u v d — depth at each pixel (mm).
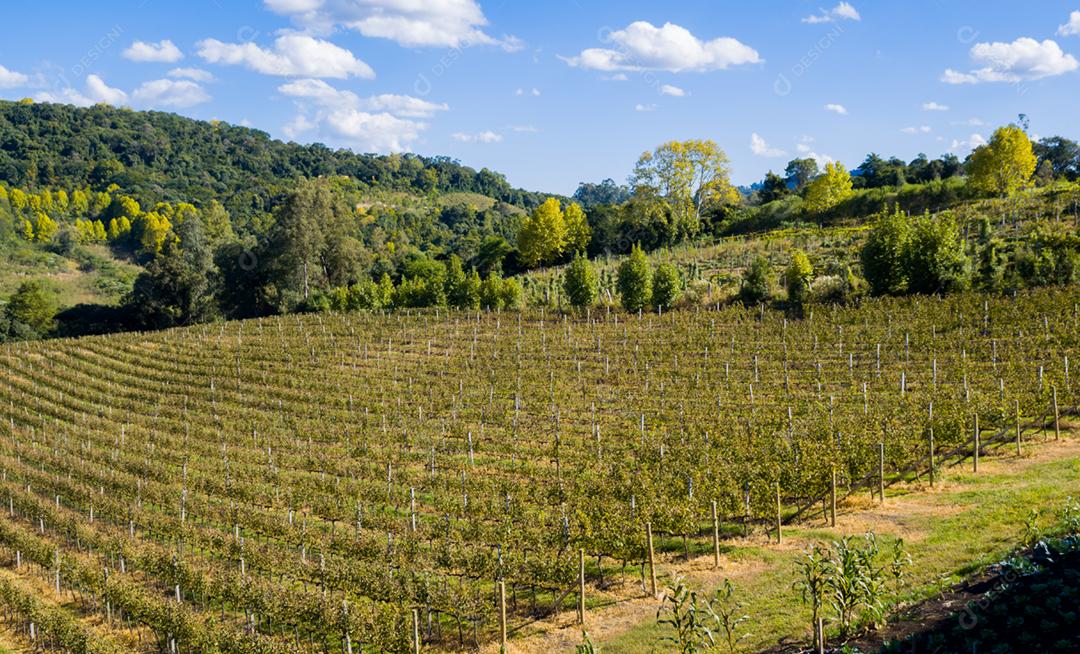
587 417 35531
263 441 36031
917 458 25250
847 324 44938
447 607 18500
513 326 56281
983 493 21766
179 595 21594
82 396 47500
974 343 38406
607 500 23797
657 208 86062
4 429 42094
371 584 20031
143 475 32500
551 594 20172
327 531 25328
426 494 27891
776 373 38875
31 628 21078
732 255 70250
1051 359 33125
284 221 87125
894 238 50406
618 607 18562
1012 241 53062
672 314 53312
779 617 15930
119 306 87812
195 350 55656
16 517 30531
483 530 22609
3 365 54625
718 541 21766
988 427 26859
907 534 19531
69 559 24562
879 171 97625
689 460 26422
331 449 34469
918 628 13688
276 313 86625
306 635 19672
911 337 40500
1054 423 27859
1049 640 12438
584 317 56781
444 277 69438
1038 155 93312
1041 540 15844
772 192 102312
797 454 24031
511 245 101938
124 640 20719
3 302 90438
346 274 92000
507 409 37688
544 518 23078
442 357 49719
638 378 40469
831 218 82375
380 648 18219
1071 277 44344
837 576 14211
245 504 27891
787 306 51312
